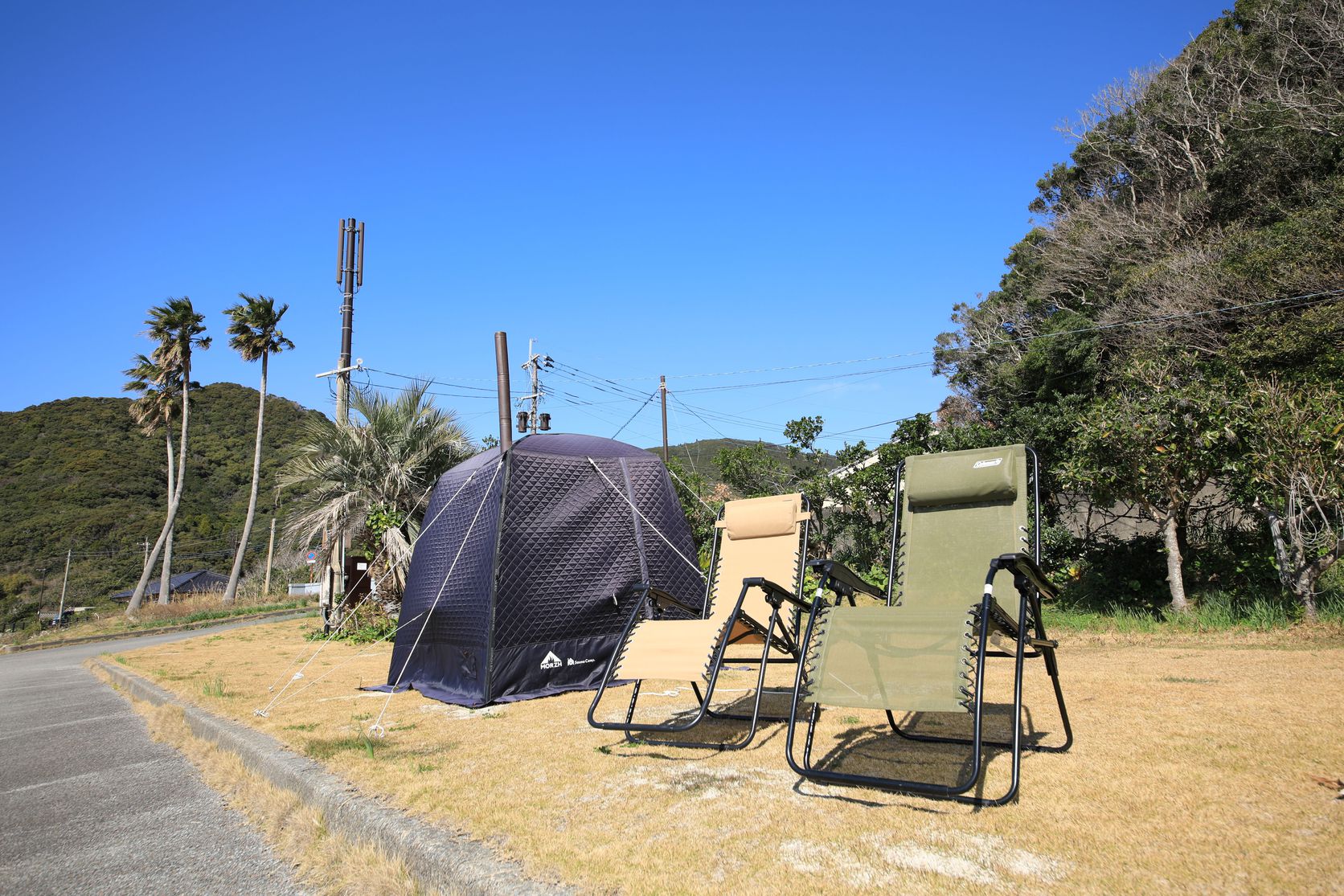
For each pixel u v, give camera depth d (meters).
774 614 4.14
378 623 12.89
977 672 2.93
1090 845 2.45
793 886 2.31
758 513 5.41
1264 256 13.90
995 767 3.34
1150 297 15.50
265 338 32.44
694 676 3.85
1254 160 17.25
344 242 18.09
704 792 3.29
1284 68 19.16
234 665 10.12
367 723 5.29
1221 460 8.03
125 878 3.19
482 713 5.61
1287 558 7.91
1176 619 8.36
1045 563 11.13
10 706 8.87
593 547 6.83
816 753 3.80
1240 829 2.49
